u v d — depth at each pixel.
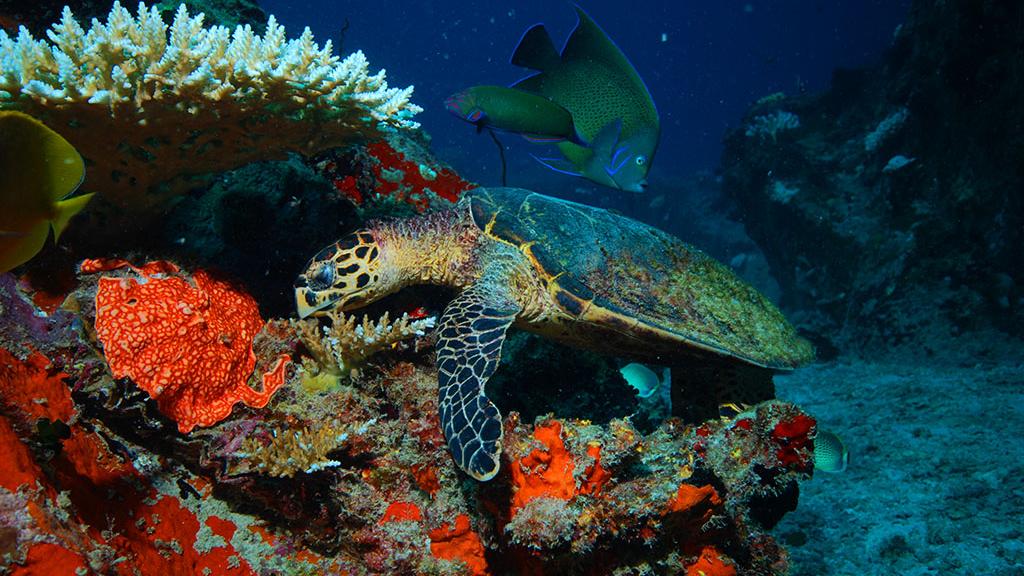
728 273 1.17
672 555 0.84
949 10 2.49
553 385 1.13
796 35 24.45
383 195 1.15
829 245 3.06
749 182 3.68
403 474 0.79
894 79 3.08
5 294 0.69
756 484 0.87
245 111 0.76
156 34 0.71
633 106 0.92
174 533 0.71
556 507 0.72
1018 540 1.17
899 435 1.66
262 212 0.97
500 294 0.93
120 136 0.73
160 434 0.72
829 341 2.74
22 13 0.96
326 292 0.90
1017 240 2.26
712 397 1.15
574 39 0.90
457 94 0.87
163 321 0.70
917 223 2.63
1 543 0.52
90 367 0.69
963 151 2.51
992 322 2.28
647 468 0.79
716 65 28.20
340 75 0.77
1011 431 1.51
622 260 1.03
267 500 0.75
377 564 0.76
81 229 0.79
